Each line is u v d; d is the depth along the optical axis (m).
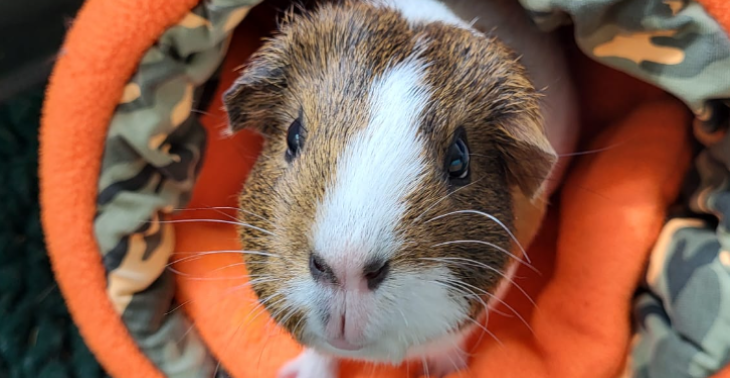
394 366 0.15
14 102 0.19
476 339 0.15
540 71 0.15
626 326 0.14
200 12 0.13
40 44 0.18
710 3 0.11
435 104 0.11
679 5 0.11
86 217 0.13
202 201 0.17
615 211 0.14
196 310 0.16
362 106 0.11
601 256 0.14
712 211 0.13
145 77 0.13
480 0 0.15
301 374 0.15
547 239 0.17
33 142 0.19
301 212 0.11
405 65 0.11
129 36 0.12
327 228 0.10
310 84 0.12
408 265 0.10
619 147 0.15
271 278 0.11
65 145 0.13
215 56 0.13
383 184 0.10
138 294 0.15
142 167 0.14
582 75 0.17
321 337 0.11
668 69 0.12
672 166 0.14
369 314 0.10
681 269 0.13
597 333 0.14
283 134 0.13
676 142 0.14
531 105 0.12
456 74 0.12
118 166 0.13
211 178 0.17
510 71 0.12
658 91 0.15
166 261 0.15
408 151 0.11
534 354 0.15
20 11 0.16
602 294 0.14
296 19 0.13
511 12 0.15
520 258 0.14
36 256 0.18
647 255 0.14
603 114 0.17
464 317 0.12
